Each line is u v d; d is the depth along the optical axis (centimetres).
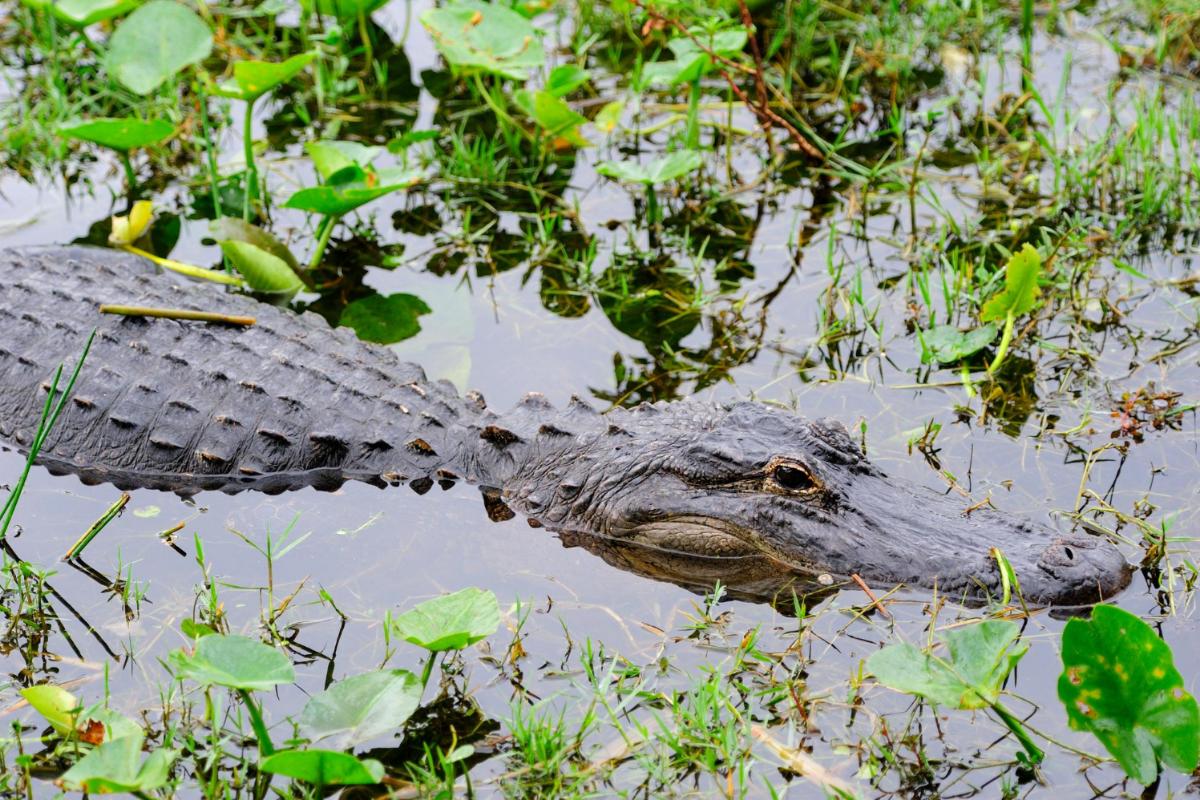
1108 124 1119
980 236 1002
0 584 670
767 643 625
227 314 839
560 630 639
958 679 546
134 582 673
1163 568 662
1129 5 1274
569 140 1106
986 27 1267
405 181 940
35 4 1101
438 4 1338
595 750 556
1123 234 988
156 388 784
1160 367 835
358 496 750
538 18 1328
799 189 1088
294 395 782
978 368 862
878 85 1214
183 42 1046
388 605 659
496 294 959
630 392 845
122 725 547
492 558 701
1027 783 530
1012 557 654
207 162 1113
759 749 556
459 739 564
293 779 535
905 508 687
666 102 1209
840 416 813
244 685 518
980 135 1139
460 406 798
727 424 721
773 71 1234
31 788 530
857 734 561
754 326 916
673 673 605
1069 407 814
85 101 1148
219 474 768
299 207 933
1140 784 523
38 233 1020
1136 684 517
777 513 684
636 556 710
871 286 957
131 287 859
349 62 1257
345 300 949
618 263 995
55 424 785
